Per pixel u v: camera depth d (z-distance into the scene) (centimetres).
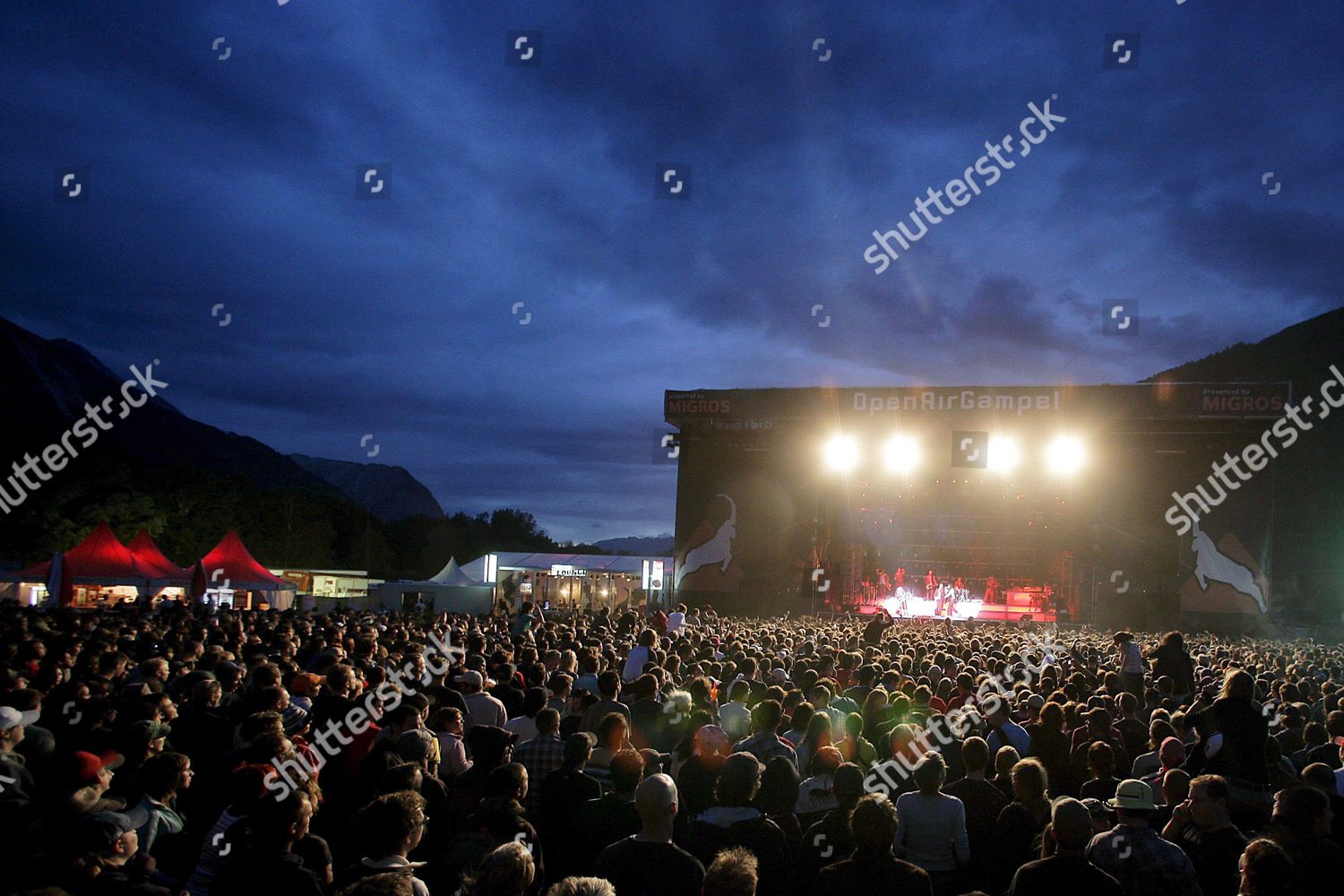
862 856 447
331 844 650
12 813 488
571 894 315
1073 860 441
